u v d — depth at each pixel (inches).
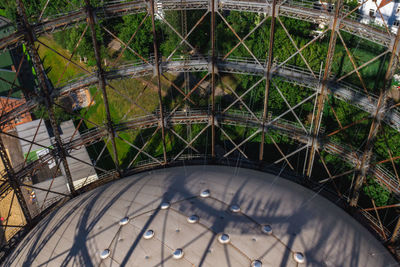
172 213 631.2
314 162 1302.9
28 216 895.7
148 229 603.8
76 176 1290.6
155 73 972.6
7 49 792.9
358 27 791.7
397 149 1085.8
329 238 611.8
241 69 975.0
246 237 576.7
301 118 1378.0
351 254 598.5
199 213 624.7
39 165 896.3
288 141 1354.6
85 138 981.8
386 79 756.6
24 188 1285.7
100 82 928.3
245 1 900.6
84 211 706.8
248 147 1422.2
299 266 545.3
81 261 588.7
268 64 946.7
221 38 1699.1
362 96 852.6
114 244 594.2
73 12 854.5
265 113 1020.5
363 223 853.8
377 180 867.4
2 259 810.2
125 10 904.9
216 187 699.4
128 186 759.1
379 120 805.9
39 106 864.9
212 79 1012.5
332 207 738.2
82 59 2017.7
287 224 616.1
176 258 546.9
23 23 782.5
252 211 634.8
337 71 1346.0
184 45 1701.5
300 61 1296.8
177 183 724.7
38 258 636.7
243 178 749.9
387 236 834.2
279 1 897.5
